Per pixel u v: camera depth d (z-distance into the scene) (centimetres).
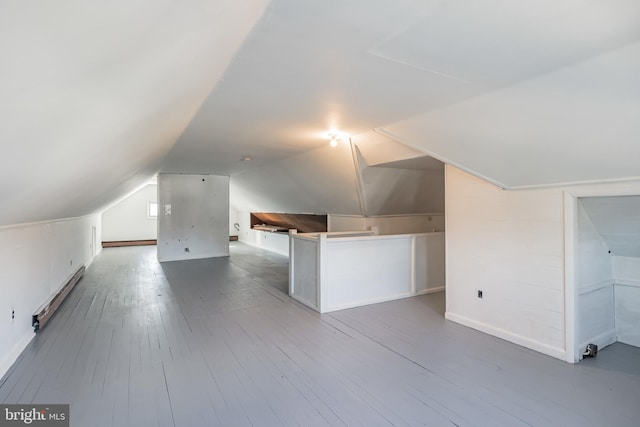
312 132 380
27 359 270
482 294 331
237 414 199
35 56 78
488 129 260
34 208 258
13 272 274
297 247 445
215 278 579
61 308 408
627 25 145
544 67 189
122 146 253
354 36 165
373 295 428
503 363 264
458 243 354
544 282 282
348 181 521
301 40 168
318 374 247
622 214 265
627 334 309
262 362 266
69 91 109
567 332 268
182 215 780
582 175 247
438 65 195
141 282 549
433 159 410
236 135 394
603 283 300
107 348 292
